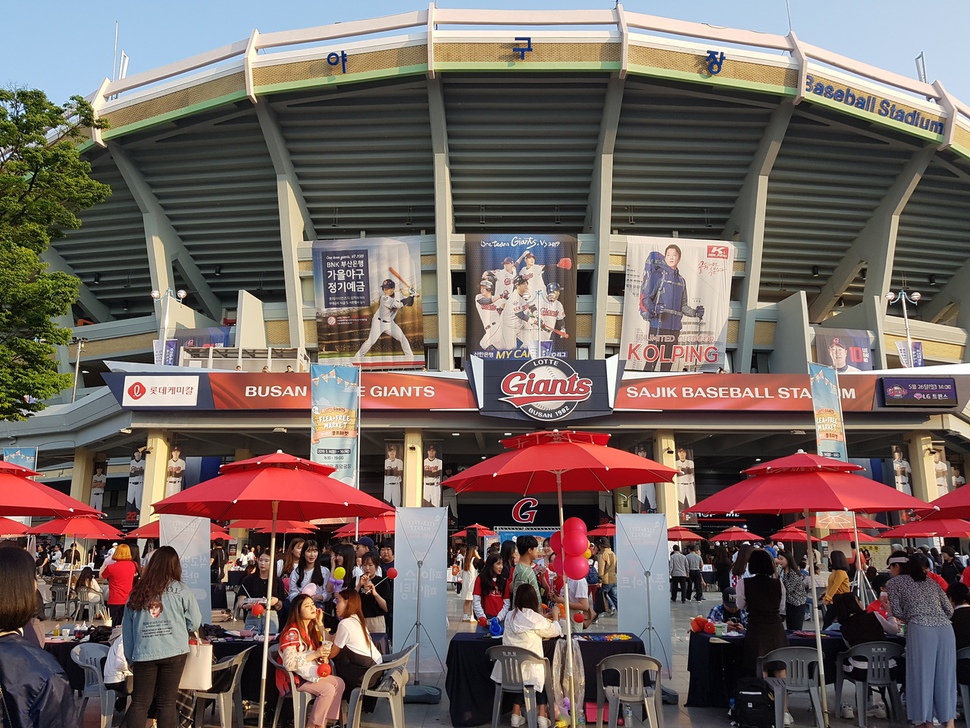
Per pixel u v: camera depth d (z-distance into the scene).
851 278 43.81
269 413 29.27
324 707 7.60
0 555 3.02
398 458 30.27
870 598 16.89
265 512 9.30
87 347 42.78
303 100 35.78
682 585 24.39
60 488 49.25
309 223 41.28
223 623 17.61
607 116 36.28
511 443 8.63
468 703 8.77
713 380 29.42
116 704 9.08
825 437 20.83
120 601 12.88
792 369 38.22
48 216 17.97
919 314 49.38
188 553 12.96
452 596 27.31
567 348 37.72
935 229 43.56
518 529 33.25
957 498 9.27
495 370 29.28
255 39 35.38
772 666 8.60
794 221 41.66
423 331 38.38
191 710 7.59
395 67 34.16
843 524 17.56
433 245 38.12
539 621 8.10
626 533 11.38
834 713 9.41
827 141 38.53
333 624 10.12
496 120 37.31
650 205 40.94
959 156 38.94
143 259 44.69
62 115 18.48
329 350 38.56
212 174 39.78
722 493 9.17
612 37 33.81
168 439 30.14
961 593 9.21
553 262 37.88
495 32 34.00
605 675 8.82
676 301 38.62
